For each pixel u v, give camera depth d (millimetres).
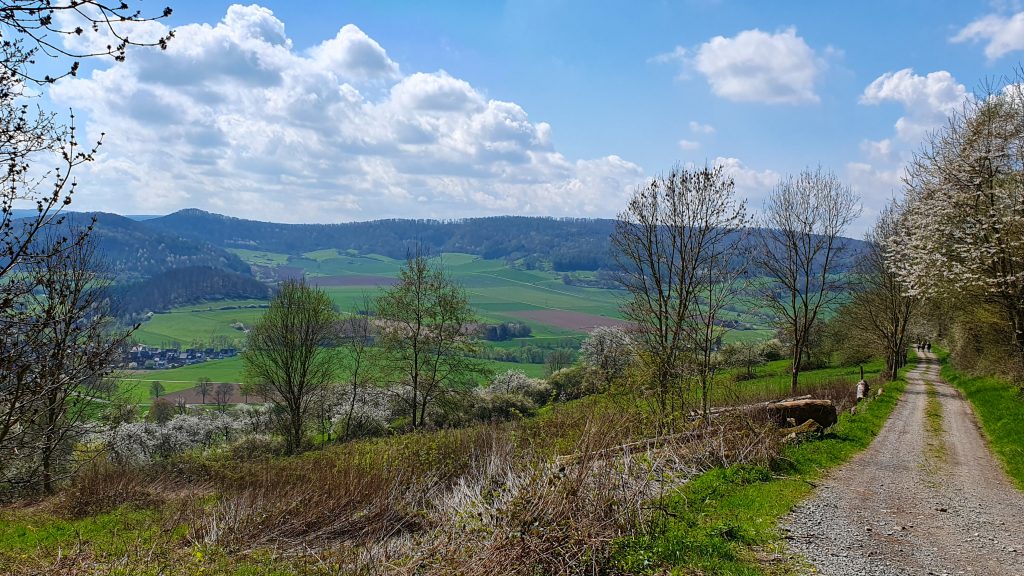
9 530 12789
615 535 7633
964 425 22406
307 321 35156
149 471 19312
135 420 38938
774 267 36031
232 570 8570
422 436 18266
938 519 9758
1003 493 12047
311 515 10703
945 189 24828
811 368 57438
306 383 35625
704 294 19875
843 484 11852
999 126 23969
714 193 20078
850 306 49562
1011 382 27141
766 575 6957
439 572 6801
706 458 12289
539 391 45781
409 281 34656
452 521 7992
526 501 7203
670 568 7000
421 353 34656
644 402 16297
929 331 57531
